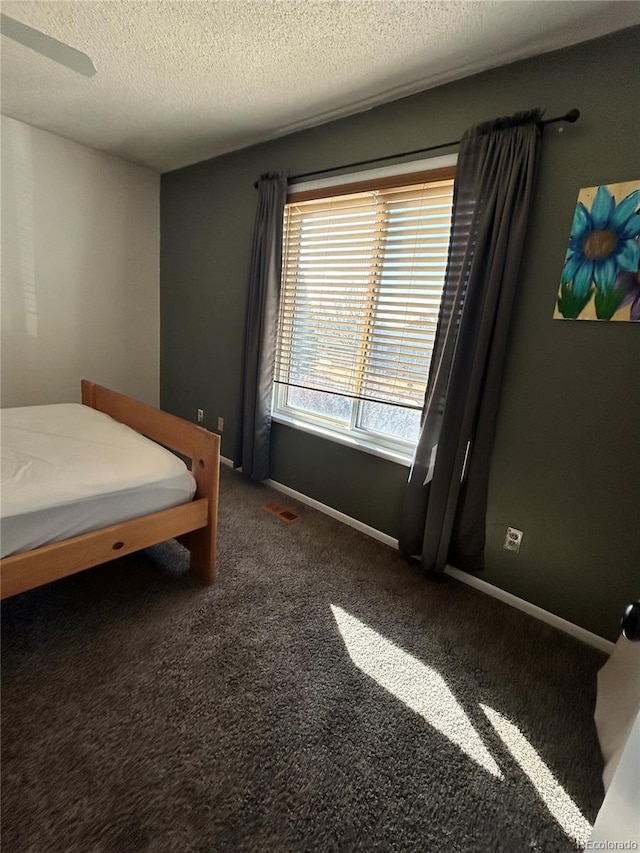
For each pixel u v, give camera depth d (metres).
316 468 2.72
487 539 1.99
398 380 2.27
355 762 1.17
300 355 2.74
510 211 1.68
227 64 1.88
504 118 1.65
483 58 1.70
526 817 1.08
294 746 1.20
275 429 2.95
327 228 2.44
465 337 1.84
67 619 1.60
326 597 1.88
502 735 1.29
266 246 2.63
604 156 1.52
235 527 2.44
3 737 1.14
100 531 1.49
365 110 2.17
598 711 1.36
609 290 1.54
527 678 1.52
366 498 2.47
